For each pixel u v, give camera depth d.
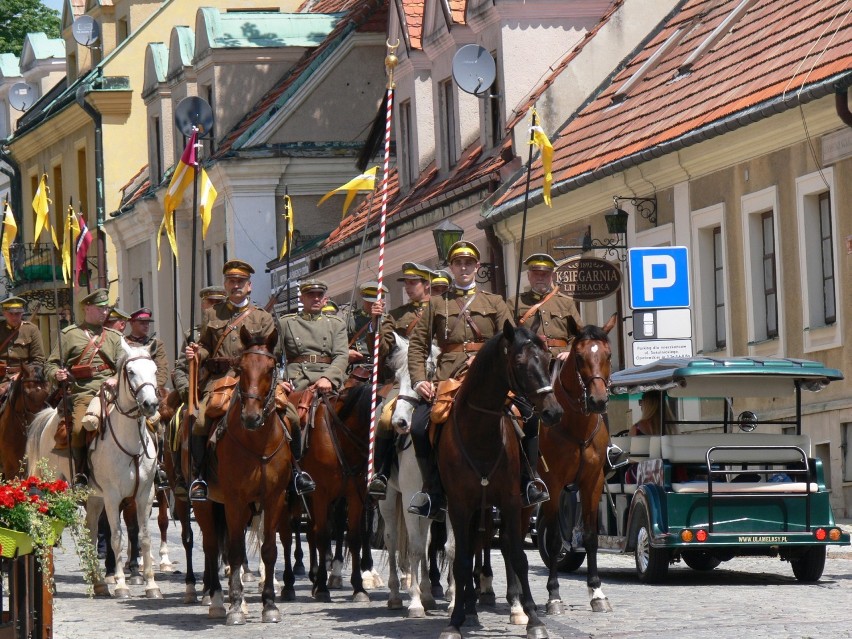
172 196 25.98
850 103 30.86
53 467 26.38
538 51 47.19
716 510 24.02
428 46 51.69
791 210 33.62
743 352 35.69
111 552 27.30
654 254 31.67
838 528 24.09
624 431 28.89
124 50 77.06
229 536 21.12
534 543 32.25
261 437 20.84
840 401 31.62
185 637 19.70
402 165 54.38
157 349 25.95
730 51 38.31
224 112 65.56
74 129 81.00
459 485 18.73
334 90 62.81
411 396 20.73
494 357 18.39
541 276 22.33
